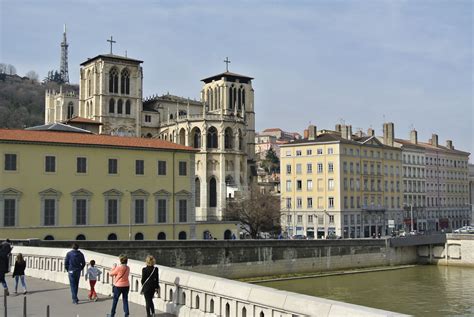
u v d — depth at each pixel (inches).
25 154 2874.0
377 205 5398.6
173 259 2699.3
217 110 6742.1
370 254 3895.2
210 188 5506.9
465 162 7066.9
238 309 743.1
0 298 1071.6
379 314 541.6
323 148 5064.0
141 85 6264.8
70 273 1007.0
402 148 5871.1
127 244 2485.2
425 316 2327.8
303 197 5177.2
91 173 3080.7
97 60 6023.6
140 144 3316.9
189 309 849.5
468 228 5531.5
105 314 896.3
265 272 3196.4
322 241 3545.8
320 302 615.5
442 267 4158.5
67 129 3668.8
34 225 2876.5
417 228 5984.3
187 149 3469.5
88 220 3053.6
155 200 3321.9
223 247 2962.6
